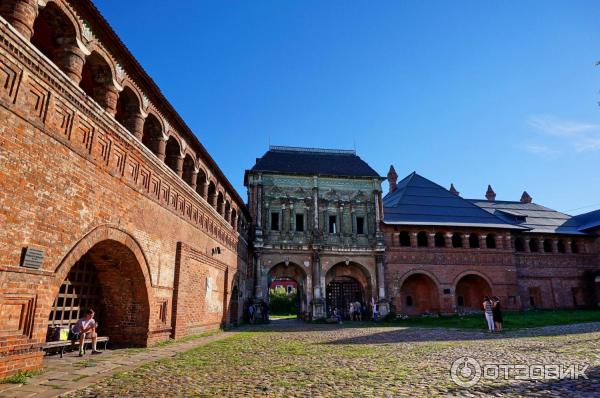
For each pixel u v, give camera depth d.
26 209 8.25
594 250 44.56
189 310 18.05
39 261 8.56
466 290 41.44
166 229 15.62
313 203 38.34
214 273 22.58
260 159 40.53
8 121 7.83
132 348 13.45
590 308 42.03
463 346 14.47
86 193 10.38
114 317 14.18
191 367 10.20
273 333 22.03
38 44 12.69
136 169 13.23
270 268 36.34
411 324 30.25
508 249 40.56
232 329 25.27
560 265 43.06
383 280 37.19
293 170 39.47
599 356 11.08
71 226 9.72
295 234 37.47
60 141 9.38
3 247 7.65
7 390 7.20
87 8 10.45
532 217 48.59
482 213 43.00
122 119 14.18
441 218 41.16
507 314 34.12
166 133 15.84
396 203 42.38
